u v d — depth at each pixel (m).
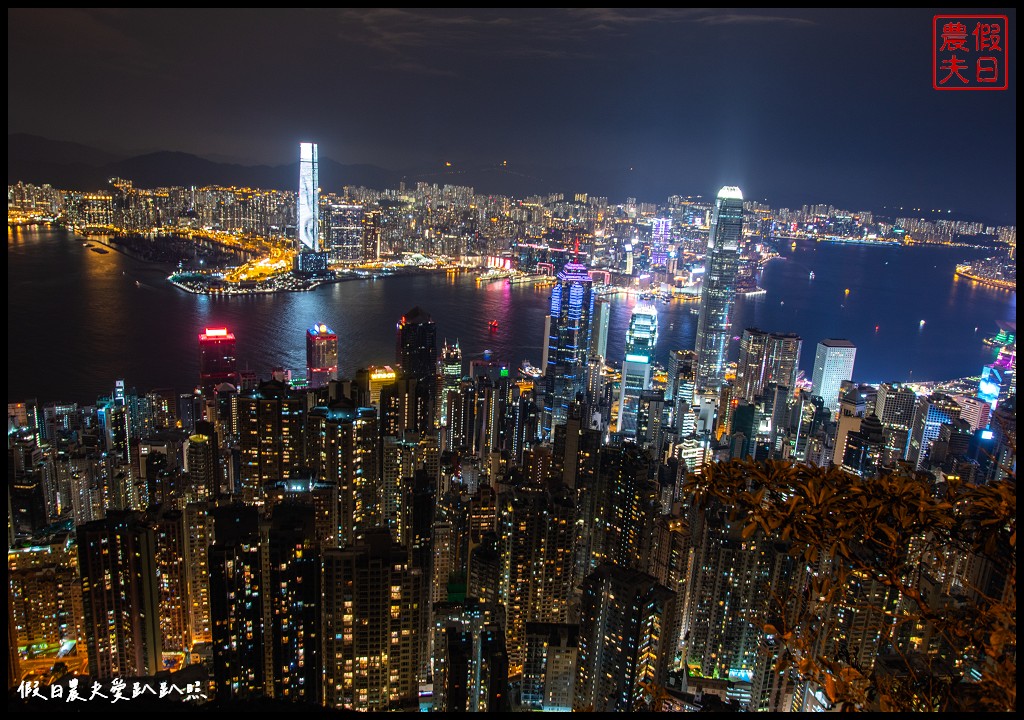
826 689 8.34
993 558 7.50
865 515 7.89
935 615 8.04
